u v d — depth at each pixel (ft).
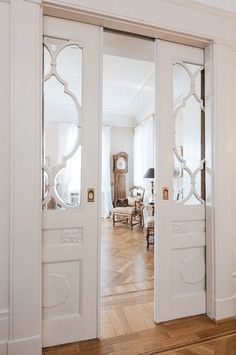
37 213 5.21
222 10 6.67
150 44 6.98
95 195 5.99
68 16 5.67
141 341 5.76
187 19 6.37
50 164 5.75
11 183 5.03
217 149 6.68
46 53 5.76
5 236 5.08
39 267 5.25
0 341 4.97
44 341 5.56
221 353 5.37
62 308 5.72
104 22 5.87
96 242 5.96
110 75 14.37
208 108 6.87
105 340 5.81
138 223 19.52
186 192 6.94
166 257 6.57
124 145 23.89
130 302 7.56
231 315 6.72
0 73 5.07
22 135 5.11
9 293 5.02
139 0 5.93
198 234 6.91
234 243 7.05
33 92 5.19
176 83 6.90
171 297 6.63
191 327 6.31
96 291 5.94
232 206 7.04
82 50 5.91
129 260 11.37
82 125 5.90
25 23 5.12
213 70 6.70
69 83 5.88
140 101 19.31
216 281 6.61
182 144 6.89
